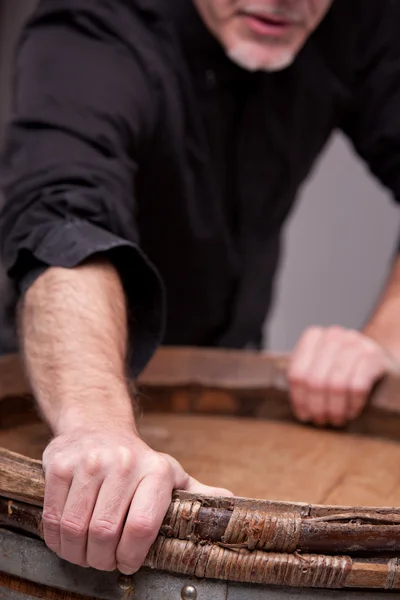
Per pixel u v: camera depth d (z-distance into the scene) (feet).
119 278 3.55
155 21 4.66
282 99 5.23
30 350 3.23
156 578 2.52
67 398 2.87
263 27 4.51
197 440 4.23
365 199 9.45
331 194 9.59
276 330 10.07
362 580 2.45
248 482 3.66
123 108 4.13
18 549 2.67
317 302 9.90
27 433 4.09
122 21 4.41
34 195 3.68
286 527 2.46
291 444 4.29
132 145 4.25
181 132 4.68
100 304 3.30
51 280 3.38
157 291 3.59
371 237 9.50
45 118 3.92
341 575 2.44
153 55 4.46
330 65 5.39
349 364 4.55
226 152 5.24
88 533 2.46
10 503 2.64
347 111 5.66
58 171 3.73
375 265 9.53
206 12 4.68
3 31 9.57
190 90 4.78
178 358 4.73
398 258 5.67
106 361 3.06
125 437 2.63
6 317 4.24
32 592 2.70
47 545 2.57
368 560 2.47
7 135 4.01
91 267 3.45
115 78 4.19
